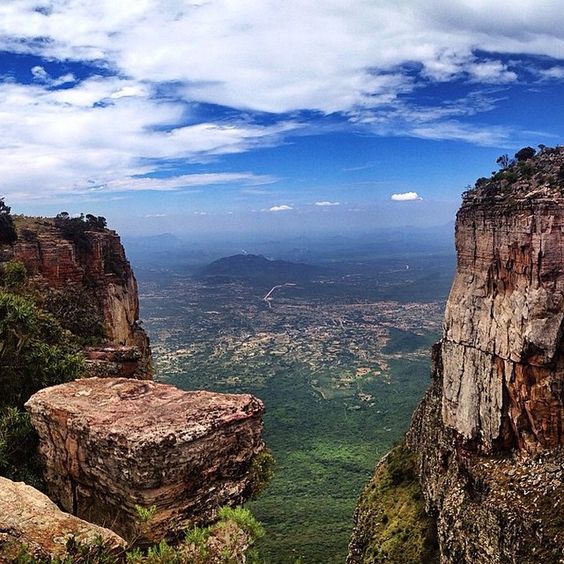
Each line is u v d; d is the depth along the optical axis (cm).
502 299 4991
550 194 4559
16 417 1892
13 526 1342
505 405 4828
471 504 4612
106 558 1293
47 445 1764
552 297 4466
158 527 1460
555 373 4444
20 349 2708
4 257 4912
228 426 1611
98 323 5125
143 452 1455
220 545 1445
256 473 1666
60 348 3281
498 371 4903
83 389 1853
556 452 4369
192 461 1522
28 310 2800
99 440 1554
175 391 1812
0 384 2586
